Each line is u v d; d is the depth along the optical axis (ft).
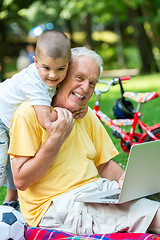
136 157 7.88
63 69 8.68
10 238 8.06
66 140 9.00
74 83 8.85
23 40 77.66
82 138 9.37
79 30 95.20
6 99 9.56
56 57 8.46
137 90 42.96
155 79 52.29
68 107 9.05
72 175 8.93
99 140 10.07
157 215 8.13
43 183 8.82
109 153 10.19
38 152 8.39
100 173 10.29
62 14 60.64
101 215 8.41
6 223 8.09
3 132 10.16
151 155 8.20
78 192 8.66
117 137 18.40
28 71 9.32
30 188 8.91
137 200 8.45
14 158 8.63
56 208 8.60
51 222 8.66
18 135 8.57
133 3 51.34
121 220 8.29
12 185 11.06
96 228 8.35
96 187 8.90
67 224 8.51
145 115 28.89
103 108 31.71
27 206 9.03
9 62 75.97
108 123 18.42
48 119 8.45
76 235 8.29
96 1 57.06
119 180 9.32
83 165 9.14
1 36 50.72
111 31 99.19
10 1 44.29
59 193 8.78
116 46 91.71
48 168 8.49
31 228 8.74
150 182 8.58
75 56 8.94
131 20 60.18
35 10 58.18
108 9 62.08
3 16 46.03
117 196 8.57
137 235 7.89
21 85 9.18
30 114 8.69
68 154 9.00
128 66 79.87
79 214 8.44
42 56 8.58
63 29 77.05
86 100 9.07
